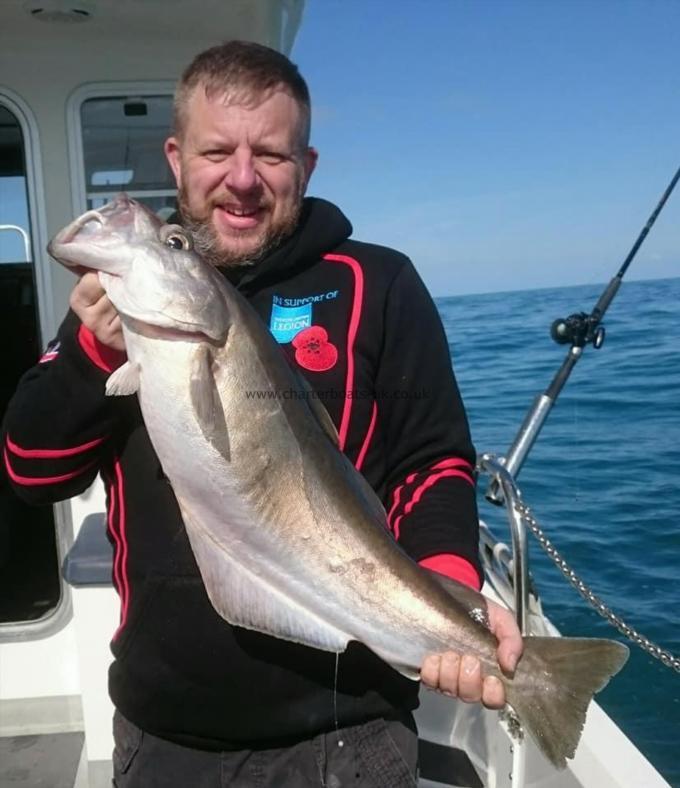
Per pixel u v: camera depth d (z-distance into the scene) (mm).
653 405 9938
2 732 3168
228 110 1562
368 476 1726
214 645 1585
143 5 2715
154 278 1451
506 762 2389
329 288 1727
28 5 2697
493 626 1542
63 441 1535
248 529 1525
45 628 3166
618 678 4172
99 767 2818
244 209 1631
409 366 1730
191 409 1480
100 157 3146
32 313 3426
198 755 1642
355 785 1621
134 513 1644
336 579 1545
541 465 7734
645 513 6332
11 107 3021
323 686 1604
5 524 3674
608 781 1922
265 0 2732
